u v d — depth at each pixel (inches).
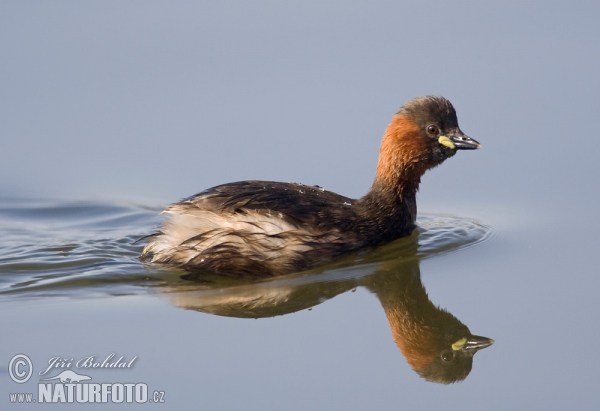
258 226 605.6
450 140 658.8
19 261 650.2
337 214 644.1
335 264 633.0
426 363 528.4
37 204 791.7
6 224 750.5
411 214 685.3
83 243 697.0
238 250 605.6
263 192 630.5
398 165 666.2
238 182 649.6
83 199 798.5
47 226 746.8
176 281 609.9
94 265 639.8
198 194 634.2
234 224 606.9
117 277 613.9
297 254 616.1
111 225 748.6
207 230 609.6
